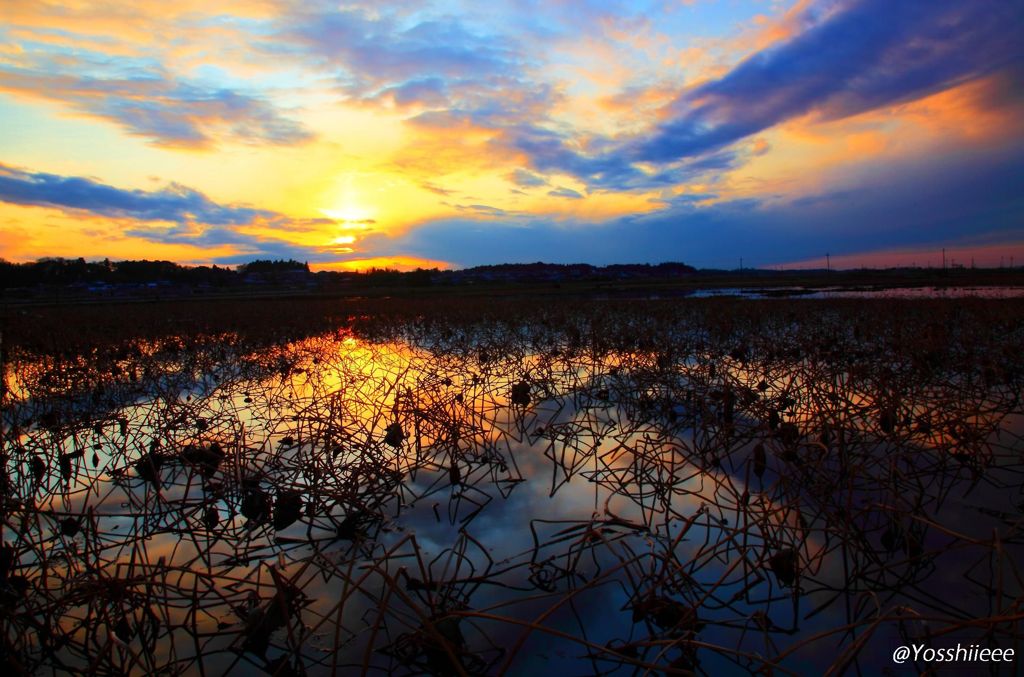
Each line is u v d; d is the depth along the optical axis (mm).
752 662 2855
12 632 3248
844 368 7324
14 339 15977
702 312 21094
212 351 14398
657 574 3543
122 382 10281
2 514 3766
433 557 3979
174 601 3484
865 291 46812
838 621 3152
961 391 6340
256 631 2924
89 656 2881
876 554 3596
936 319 14492
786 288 59562
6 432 6773
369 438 5605
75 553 3621
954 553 3732
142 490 5359
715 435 5613
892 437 5105
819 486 4457
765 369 8078
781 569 3293
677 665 2777
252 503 4281
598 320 17422
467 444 6324
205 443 5625
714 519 4027
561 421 7340
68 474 5316
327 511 4473
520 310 24234
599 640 3033
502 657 2916
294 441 5961
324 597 3506
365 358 13906
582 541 3514
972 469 4684
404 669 2863
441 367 9891
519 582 3617
